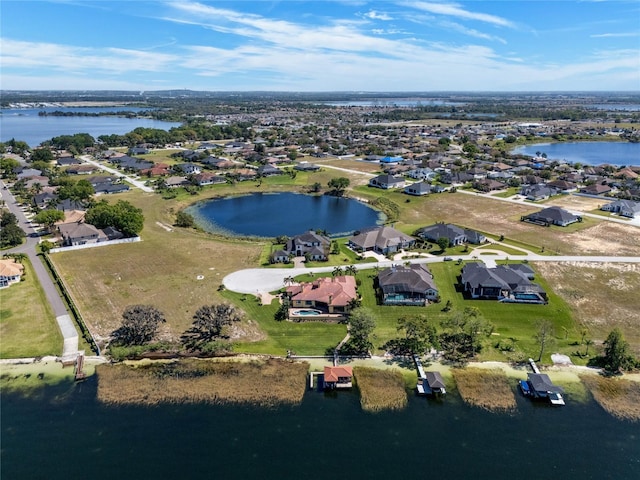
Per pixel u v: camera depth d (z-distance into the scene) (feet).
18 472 146.51
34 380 194.29
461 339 225.76
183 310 253.44
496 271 282.77
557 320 244.01
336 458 153.17
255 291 276.82
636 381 196.44
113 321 241.76
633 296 268.00
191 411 175.83
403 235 357.82
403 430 167.02
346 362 210.59
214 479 143.74
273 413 175.22
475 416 175.22
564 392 188.85
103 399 181.98
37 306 256.52
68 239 353.51
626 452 157.48
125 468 148.15
